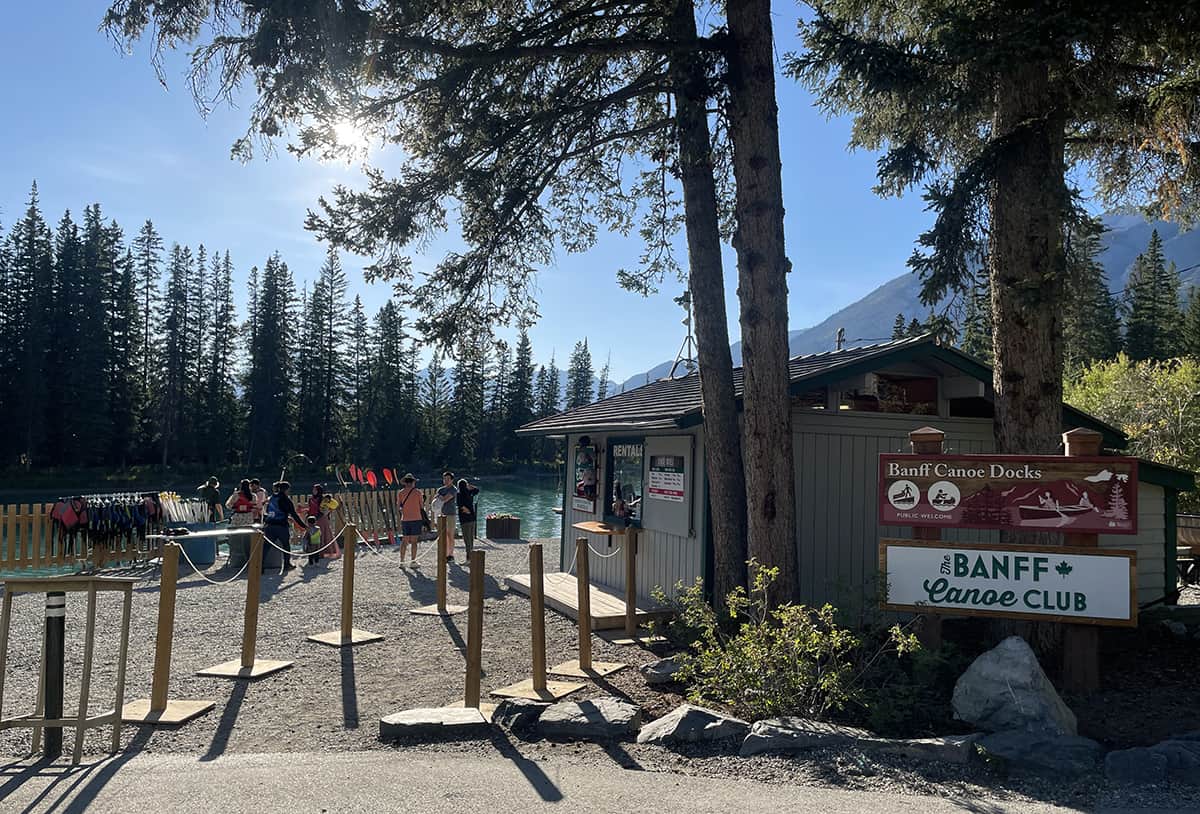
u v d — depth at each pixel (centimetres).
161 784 483
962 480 686
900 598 690
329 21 730
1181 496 1482
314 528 1691
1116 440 1091
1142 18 668
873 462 1030
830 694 602
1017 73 751
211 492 1752
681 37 996
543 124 1052
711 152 961
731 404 952
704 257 982
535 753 558
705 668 659
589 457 1350
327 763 528
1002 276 761
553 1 1001
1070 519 657
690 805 447
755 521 845
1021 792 469
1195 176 866
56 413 5794
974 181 762
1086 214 727
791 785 484
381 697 710
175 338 6588
